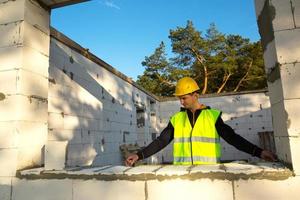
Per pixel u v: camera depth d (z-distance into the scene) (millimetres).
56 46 4145
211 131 2205
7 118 2176
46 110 2494
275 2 1723
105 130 5895
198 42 20141
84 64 5082
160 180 1748
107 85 6199
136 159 2158
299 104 1604
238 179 1641
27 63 2285
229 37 21547
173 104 11406
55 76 4082
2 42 2301
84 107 4961
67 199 1918
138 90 8812
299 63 1638
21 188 2049
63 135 4188
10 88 2207
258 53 19484
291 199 1558
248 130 10508
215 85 20578
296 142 1580
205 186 1681
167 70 21125
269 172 1604
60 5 2596
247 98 10711
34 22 2418
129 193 1794
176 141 2307
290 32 1680
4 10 2350
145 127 9391
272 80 1814
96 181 1873
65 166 2137
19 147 2125
